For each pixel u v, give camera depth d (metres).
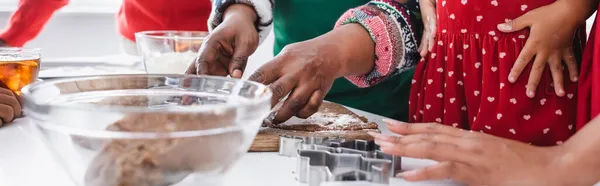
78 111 0.51
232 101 0.64
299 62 0.86
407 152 0.66
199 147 0.53
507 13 0.92
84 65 1.56
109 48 2.43
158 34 1.33
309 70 0.85
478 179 0.64
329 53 0.90
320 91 0.87
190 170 0.54
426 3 1.01
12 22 1.65
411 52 0.99
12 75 0.94
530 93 0.92
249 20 1.04
